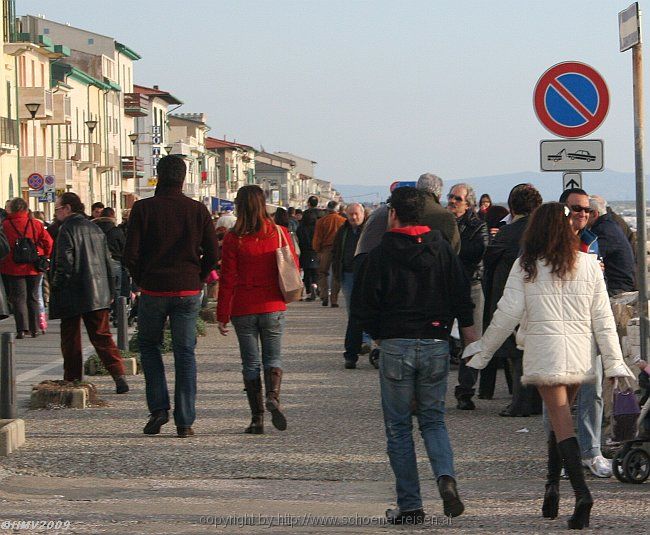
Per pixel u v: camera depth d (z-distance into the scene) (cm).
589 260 2102
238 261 2997
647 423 2394
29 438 2948
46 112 16488
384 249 2067
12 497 2292
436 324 2064
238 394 3731
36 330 5931
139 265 2992
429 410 2073
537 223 2097
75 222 3684
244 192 3009
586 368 2080
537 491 2350
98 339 3744
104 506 2209
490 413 3341
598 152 3469
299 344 5359
